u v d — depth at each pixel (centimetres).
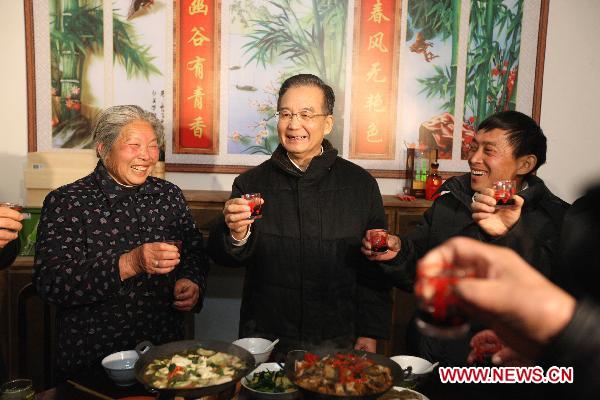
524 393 136
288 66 307
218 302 328
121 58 303
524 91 314
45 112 304
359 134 313
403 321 294
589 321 65
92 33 300
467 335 177
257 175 213
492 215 177
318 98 196
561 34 312
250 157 314
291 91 196
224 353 152
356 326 208
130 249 199
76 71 302
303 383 130
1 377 198
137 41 302
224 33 304
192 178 315
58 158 275
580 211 91
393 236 190
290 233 199
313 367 137
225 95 308
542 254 173
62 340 190
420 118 314
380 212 214
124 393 152
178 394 124
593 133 321
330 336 199
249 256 194
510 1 307
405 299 292
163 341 202
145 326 197
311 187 201
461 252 75
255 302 203
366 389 126
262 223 202
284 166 202
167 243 172
